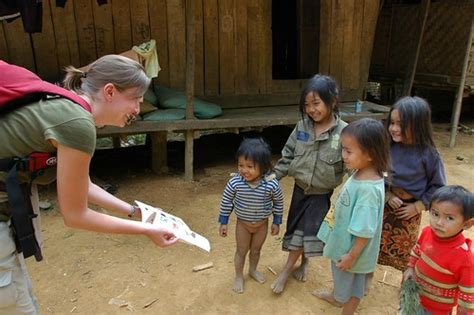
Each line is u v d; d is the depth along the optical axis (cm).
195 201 416
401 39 745
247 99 555
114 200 205
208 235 350
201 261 310
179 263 307
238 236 266
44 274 289
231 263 308
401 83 758
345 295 224
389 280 290
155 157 488
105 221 158
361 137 198
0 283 152
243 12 526
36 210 171
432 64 702
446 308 199
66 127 136
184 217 382
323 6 572
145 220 189
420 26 620
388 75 779
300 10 599
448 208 181
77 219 148
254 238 270
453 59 667
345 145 204
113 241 335
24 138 139
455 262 186
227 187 259
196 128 446
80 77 158
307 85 246
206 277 289
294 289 276
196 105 467
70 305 259
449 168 524
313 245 256
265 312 254
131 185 453
